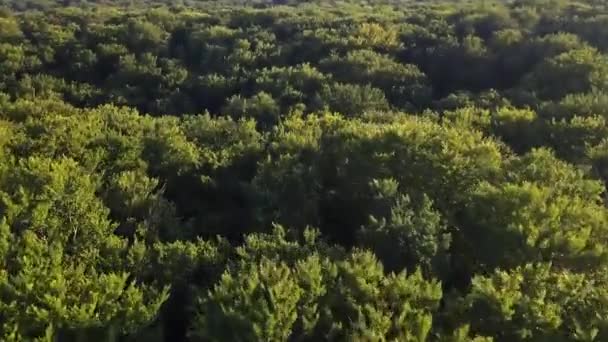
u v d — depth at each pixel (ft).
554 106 98.58
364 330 46.39
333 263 54.08
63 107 108.68
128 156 80.43
